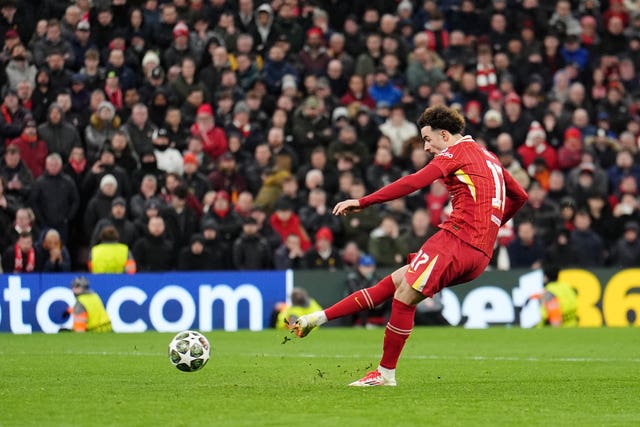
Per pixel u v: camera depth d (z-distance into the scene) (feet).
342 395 95.81
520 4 301.02
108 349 159.63
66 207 220.43
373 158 252.21
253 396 95.04
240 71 262.47
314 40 270.46
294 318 204.64
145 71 252.42
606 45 302.04
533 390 101.91
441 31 289.94
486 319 223.71
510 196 107.24
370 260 219.82
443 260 100.32
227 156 235.61
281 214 231.30
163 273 212.02
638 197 261.03
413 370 127.13
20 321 205.05
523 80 287.48
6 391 100.32
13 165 220.84
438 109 104.37
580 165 255.50
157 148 233.96
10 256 209.36
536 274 225.97
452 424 78.33
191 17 263.08
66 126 230.48
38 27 250.16
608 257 243.40
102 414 83.51
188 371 113.39
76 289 203.92
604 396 97.04
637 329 210.79
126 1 258.57
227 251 224.12
